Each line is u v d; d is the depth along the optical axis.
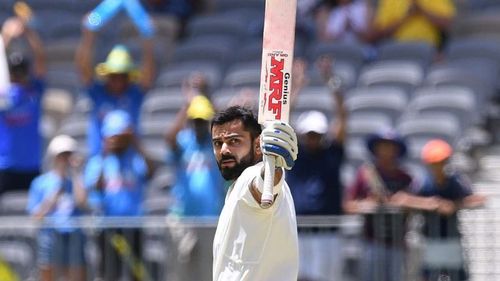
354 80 49.03
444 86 46.88
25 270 35.16
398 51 50.19
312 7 53.50
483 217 33.53
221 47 53.75
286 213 17.73
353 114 46.38
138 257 34.53
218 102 48.78
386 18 51.69
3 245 35.34
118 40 55.94
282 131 16.80
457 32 53.62
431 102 45.88
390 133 34.97
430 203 32.66
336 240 33.22
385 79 48.28
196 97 37.50
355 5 52.56
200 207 36.78
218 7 59.84
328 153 35.75
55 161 37.88
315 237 33.34
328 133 39.22
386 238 32.62
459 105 45.53
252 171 17.58
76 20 59.47
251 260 17.72
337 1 53.34
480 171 43.94
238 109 18.31
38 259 35.06
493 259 33.28
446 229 32.59
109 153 38.34
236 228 17.80
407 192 34.31
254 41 54.41
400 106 46.41
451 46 50.78
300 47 51.34
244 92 42.69
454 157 43.34
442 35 51.41
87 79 42.12
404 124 44.78
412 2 51.31
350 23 52.19
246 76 50.19
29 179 43.75
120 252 34.66
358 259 32.88
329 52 50.78
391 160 34.78
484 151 45.56
